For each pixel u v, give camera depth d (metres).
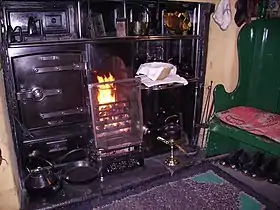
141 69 2.00
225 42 2.19
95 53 1.80
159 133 2.17
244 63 2.23
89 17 1.71
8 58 1.55
